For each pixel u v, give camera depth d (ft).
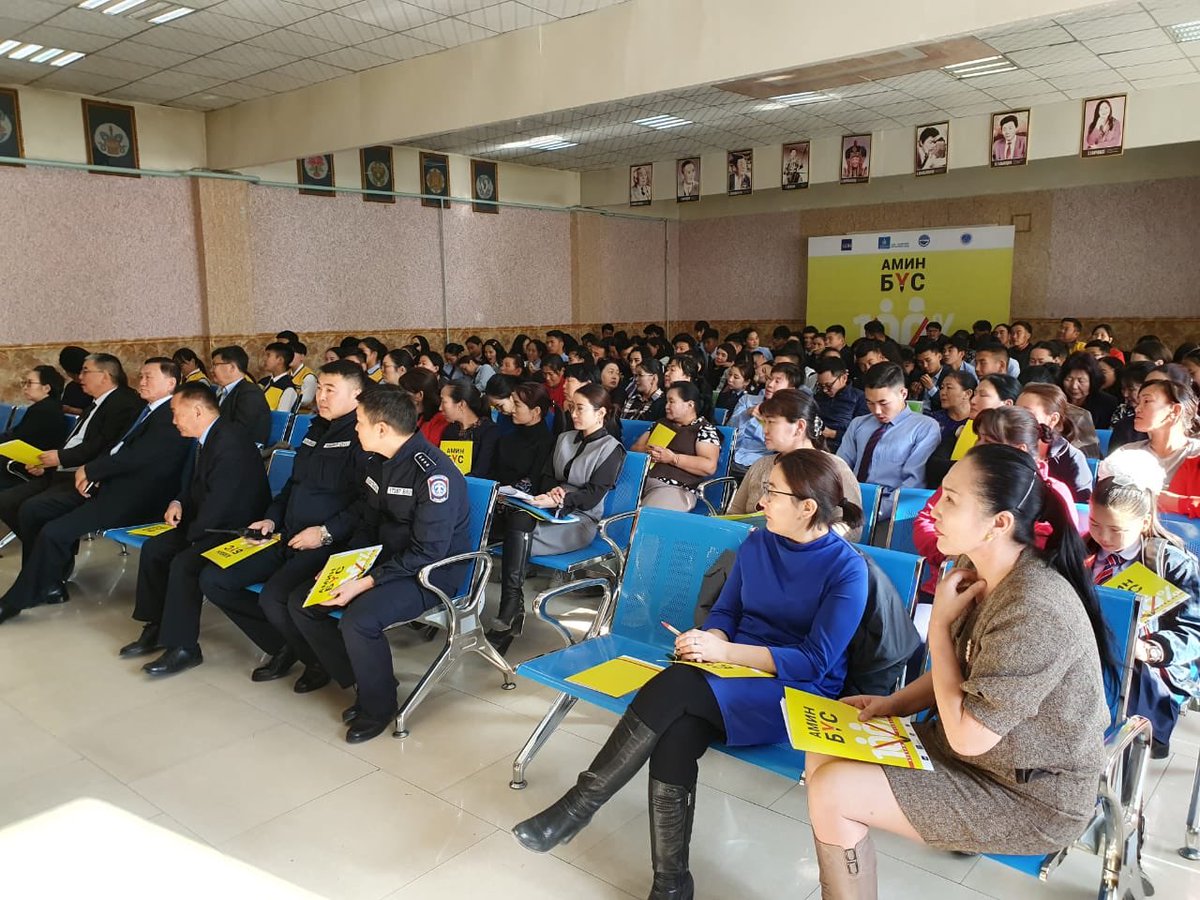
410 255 38.37
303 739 9.91
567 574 14.66
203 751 9.63
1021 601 5.42
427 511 10.28
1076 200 39.37
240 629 12.77
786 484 7.39
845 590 7.16
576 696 7.71
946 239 41.98
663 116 32.40
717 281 51.08
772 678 7.03
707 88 27.68
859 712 6.48
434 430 16.93
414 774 9.14
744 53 18.16
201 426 12.35
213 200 31.24
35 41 22.65
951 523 5.69
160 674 11.55
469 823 8.25
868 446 13.51
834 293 45.27
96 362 15.89
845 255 44.70
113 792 8.80
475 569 10.79
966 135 33.55
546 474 14.07
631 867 7.58
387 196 37.11
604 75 20.47
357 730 9.85
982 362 19.17
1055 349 23.08
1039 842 5.56
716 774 9.22
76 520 13.57
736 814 8.43
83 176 28.43
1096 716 5.49
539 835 7.27
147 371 14.16
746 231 49.47
